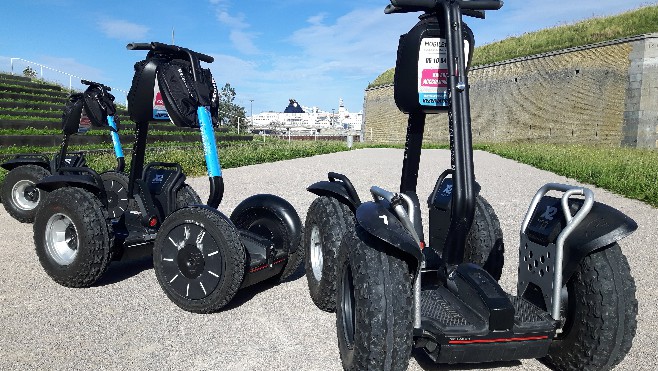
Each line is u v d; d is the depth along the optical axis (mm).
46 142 18922
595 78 35500
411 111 3453
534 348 2986
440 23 3258
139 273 5441
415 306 2928
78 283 4820
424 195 10742
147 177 5508
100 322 4148
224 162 16703
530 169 18203
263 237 4996
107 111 6352
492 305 2848
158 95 4809
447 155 26000
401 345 2789
